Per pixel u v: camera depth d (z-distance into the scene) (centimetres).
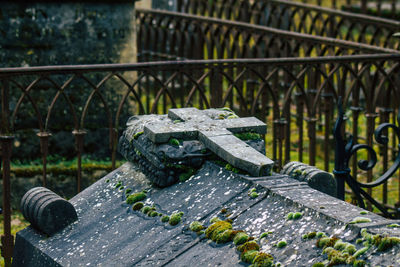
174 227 353
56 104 736
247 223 329
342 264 272
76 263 361
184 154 397
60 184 722
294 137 917
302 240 296
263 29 803
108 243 367
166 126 411
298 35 750
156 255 334
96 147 755
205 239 331
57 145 740
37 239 402
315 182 395
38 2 723
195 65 574
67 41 741
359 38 888
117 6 755
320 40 721
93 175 732
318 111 969
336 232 290
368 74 648
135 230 368
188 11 1187
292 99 1042
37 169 714
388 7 1490
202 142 402
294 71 1032
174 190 391
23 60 726
